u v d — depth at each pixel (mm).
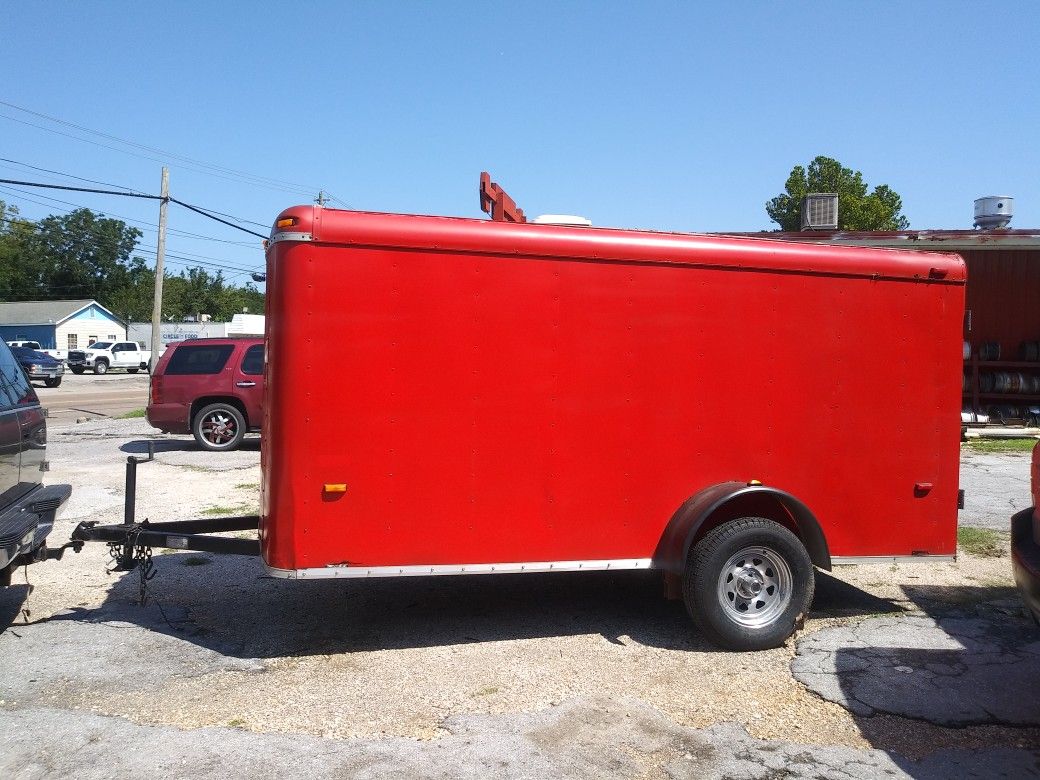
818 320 5562
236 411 14086
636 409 5332
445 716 4336
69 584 6672
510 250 5141
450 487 5090
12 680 4785
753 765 3854
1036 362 15148
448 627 5711
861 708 4441
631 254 5297
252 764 3828
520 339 5168
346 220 4934
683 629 5676
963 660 5098
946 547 5758
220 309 89875
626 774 3770
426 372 5039
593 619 5887
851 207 43531
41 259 86562
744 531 5195
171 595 6398
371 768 3799
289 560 4898
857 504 5641
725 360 5438
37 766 3801
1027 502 9781
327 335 4906
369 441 4973
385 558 5016
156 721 4266
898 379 5680
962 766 3855
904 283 5684
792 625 5309
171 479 11391
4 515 5449
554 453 5230
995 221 15922
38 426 6418
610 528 5320
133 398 29688
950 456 5766
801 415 5551
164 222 26672
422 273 5031
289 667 4996
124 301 83625
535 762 3861
